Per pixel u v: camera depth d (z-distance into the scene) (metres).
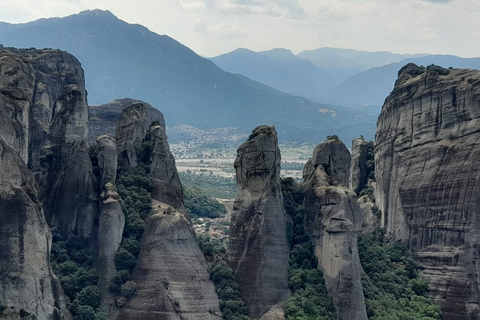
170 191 168.25
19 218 137.00
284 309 154.50
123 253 152.50
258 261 158.38
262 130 165.50
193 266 155.50
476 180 171.50
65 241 157.62
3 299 134.38
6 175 138.00
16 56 173.75
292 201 172.62
